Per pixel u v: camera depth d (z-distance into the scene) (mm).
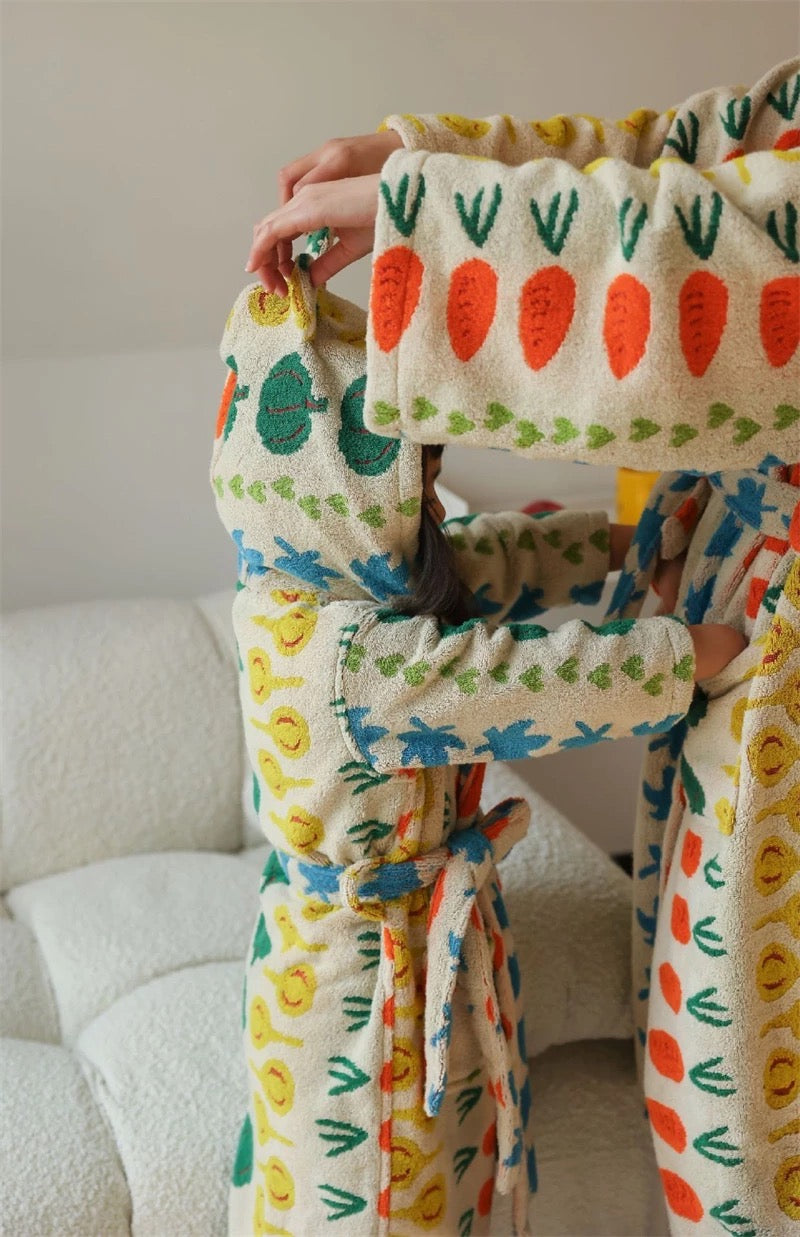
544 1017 1037
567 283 634
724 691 775
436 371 660
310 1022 835
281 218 726
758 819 751
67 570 1598
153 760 1377
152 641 1407
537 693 734
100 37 1269
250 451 774
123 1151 998
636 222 613
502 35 1418
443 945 794
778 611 718
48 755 1342
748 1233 813
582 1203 1024
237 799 1424
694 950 798
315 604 789
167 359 1533
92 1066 1081
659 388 626
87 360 1502
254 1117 899
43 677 1361
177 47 1300
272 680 782
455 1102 854
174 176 1389
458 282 647
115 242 1418
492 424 671
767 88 748
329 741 764
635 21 1454
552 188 637
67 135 1322
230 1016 1111
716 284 617
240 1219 945
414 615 797
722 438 653
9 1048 1093
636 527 969
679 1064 824
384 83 1409
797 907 771
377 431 696
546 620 1434
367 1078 817
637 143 808
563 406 650
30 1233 928
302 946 839
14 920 1294
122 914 1250
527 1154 954
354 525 753
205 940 1221
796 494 726
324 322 786
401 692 742
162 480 1591
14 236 1379
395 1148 828
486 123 779
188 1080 1050
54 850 1345
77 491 1561
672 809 849
